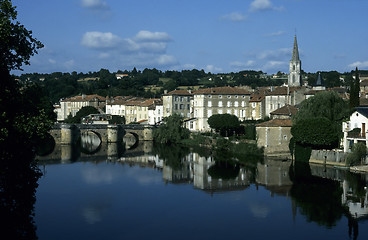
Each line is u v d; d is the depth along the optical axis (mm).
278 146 81562
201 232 36625
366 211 42219
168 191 51656
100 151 94750
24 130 38938
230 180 58188
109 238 35188
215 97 118875
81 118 150000
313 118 71312
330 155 68812
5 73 39125
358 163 64062
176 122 111500
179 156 85125
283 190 51375
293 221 39344
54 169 67750
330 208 43500
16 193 49281
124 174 63500
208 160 78375
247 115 121875
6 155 42781
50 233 36062
